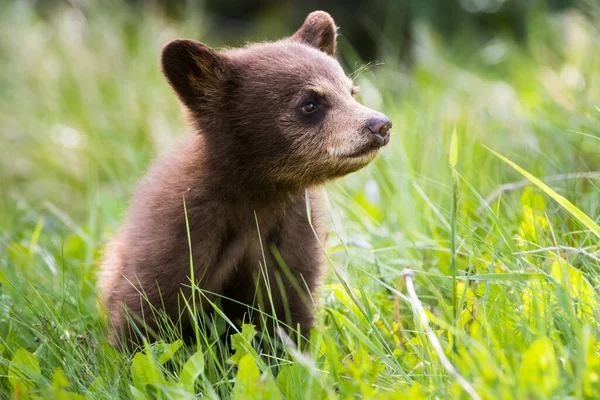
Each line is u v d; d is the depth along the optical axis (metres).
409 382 7.69
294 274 9.93
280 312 9.99
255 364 7.77
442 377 7.48
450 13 28.95
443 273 10.78
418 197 12.51
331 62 10.18
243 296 10.16
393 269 10.58
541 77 17.48
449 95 17.77
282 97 9.75
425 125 14.94
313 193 10.48
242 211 9.78
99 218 15.18
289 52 10.12
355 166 9.52
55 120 20.39
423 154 14.12
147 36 23.81
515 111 15.72
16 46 23.22
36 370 8.66
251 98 9.80
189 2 27.00
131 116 19.52
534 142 13.59
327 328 9.38
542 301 8.27
